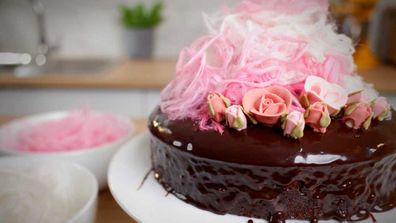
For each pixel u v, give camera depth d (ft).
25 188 1.44
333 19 1.50
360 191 1.23
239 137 1.22
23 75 3.51
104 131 1.91
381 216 1.24
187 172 1.31
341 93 1.25
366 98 1.30
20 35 4.53
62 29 4.50
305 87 1.25
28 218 1.33
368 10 3.55
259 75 1.30
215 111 1.27
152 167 1.54
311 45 1.31
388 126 1.28
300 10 1.42
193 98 1.34
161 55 4.53
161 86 3.36
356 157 1.17
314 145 1.18
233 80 1.30
